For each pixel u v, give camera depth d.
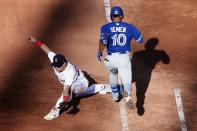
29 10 43.53
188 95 34.78
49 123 31.44
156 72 37.22
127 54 31.02
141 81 36.12
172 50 40.03
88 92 33.91
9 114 32.03
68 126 31.28
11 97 33.62
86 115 32.41
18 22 41.94
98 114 32.56
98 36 41.28
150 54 39.34
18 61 37.38
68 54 38.78
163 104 33.78
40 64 37.28
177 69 37.72
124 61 30.81
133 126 31.62
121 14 30.94
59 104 31.39
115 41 30.64
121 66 30.91
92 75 36.62
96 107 33.22
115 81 32.53
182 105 33.72
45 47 33.31
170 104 33.81
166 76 36.81
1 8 43.47
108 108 33.16
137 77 36.53
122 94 34.38
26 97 33.75
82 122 31.73
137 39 30.98
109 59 31.05
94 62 38.16
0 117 31.69
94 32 41.75
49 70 36.72
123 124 31.77
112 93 33.50
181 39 41.47
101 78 36.34
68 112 32.62
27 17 42.62
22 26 41.50
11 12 43.09
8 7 43.69
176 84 35.94
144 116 32.56
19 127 30.91
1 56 37.81
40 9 43.88
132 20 43.69
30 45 39.25
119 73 31.28
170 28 42.91
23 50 38.62
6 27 41.22
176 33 42.25
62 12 43.84
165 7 45.97
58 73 31.09
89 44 40.19
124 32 30.62
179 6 46.19
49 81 35.53
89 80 35.88
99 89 34.16
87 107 33.16
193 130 31.44
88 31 41.81
